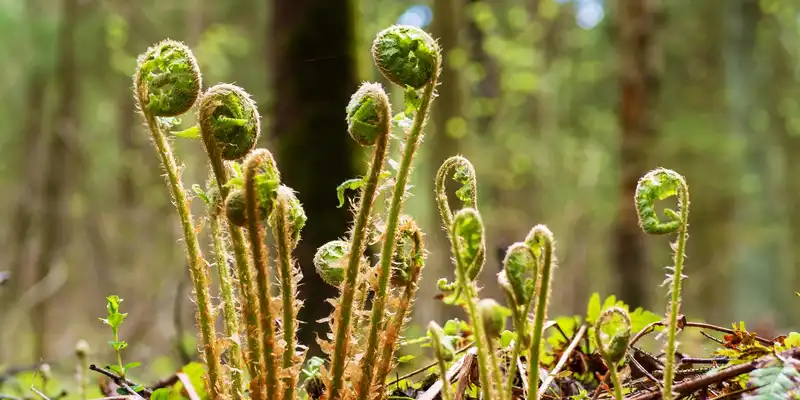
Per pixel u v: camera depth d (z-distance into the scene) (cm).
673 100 1585
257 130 130
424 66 125
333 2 397
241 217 122
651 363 183
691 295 1688
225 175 129
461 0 895
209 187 142
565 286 1658
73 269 1658
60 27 1425
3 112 1969
